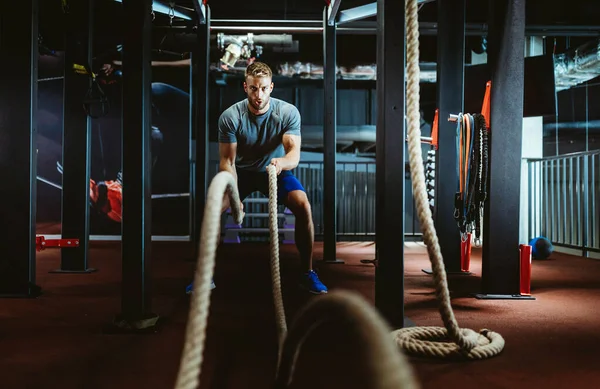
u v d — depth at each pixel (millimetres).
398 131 2650
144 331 2689
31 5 3805
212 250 774
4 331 2732
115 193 8898
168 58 8938
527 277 3740
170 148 8945
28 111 3783
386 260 2664
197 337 725
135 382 1939
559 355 2332
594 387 1924
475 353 2230
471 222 3939
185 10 5848
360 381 1923
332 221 5965
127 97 2746
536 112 6355
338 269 5379
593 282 4559
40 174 8758
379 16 2770
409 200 10094
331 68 5922
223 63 7598
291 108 3721
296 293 3850
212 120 10453
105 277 4715
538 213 8211
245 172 3898
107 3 7746
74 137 5059
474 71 6090
